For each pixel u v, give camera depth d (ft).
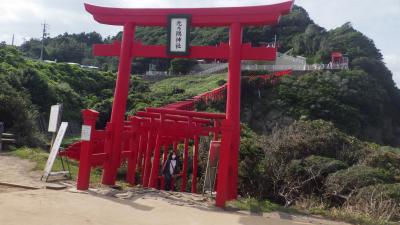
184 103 87.25
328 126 72.54
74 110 151.64
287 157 61.57
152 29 297.94
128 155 45.50
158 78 232.73
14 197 27.55
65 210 25.04
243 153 55.06
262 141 66.33
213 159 37.70
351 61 227.61
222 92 143.74
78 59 335.26
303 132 69.56
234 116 37.29
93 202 28.55
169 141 61.57
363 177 49.60
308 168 54.19
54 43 355.36
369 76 206.49
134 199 31.58
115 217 24.67
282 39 295.69
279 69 213.46
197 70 247.50
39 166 44.16
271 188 52.75
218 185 32.35
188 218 26.50
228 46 38.63
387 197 40.81
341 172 51.75
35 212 23.66
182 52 39.27
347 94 182.80
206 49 39.01
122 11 41.19
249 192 52.24
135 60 279.28
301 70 204.74
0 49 170.09
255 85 178.81
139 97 160.04
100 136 37.32
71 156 53.52
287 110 171.01
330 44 252.42
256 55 37.65
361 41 253.65
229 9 38.40
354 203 42.70
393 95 221.66
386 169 61.72
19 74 132.05
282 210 33.37
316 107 171.63
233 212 30.45
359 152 66.39
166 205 30.22
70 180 38.40
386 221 32.96
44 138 87.40
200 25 39.99
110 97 180.04
